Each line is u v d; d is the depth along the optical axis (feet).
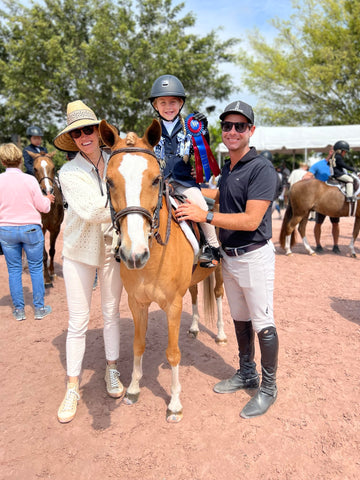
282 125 86.12
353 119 79.82
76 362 9.23
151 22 74.13
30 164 20.97
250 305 8.93
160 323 14.64
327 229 37.11
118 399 9.81
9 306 16.76
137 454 7.84
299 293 17.89
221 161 56.70
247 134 8.34
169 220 8.04
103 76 67.00
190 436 8.32
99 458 7.77
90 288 9.07
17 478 7.31
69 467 7.55
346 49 79.61
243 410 8.99
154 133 7.30
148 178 6.72
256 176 8.25
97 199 7.82
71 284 8.82
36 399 9.87
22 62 66.85
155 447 8.02
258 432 8.39
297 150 59.47
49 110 72.95
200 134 8.91
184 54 69.72
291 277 20.63
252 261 8.61
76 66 66.54
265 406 9.04
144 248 6.29
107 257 9.07
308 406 9.27
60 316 15.47
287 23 84.64
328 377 10.50
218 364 11.47
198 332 13.50
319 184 24.53
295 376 10.57
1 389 10.34
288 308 15.94
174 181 9.36
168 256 8.12
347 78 80.74
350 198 23.77
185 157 9.39
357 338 12.98
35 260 14.93
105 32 65.87
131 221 6.41
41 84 70.28
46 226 18.66
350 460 7.55
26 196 14.24
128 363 11.65
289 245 26.02
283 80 84.38
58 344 13.01
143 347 9.37
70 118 8.45
